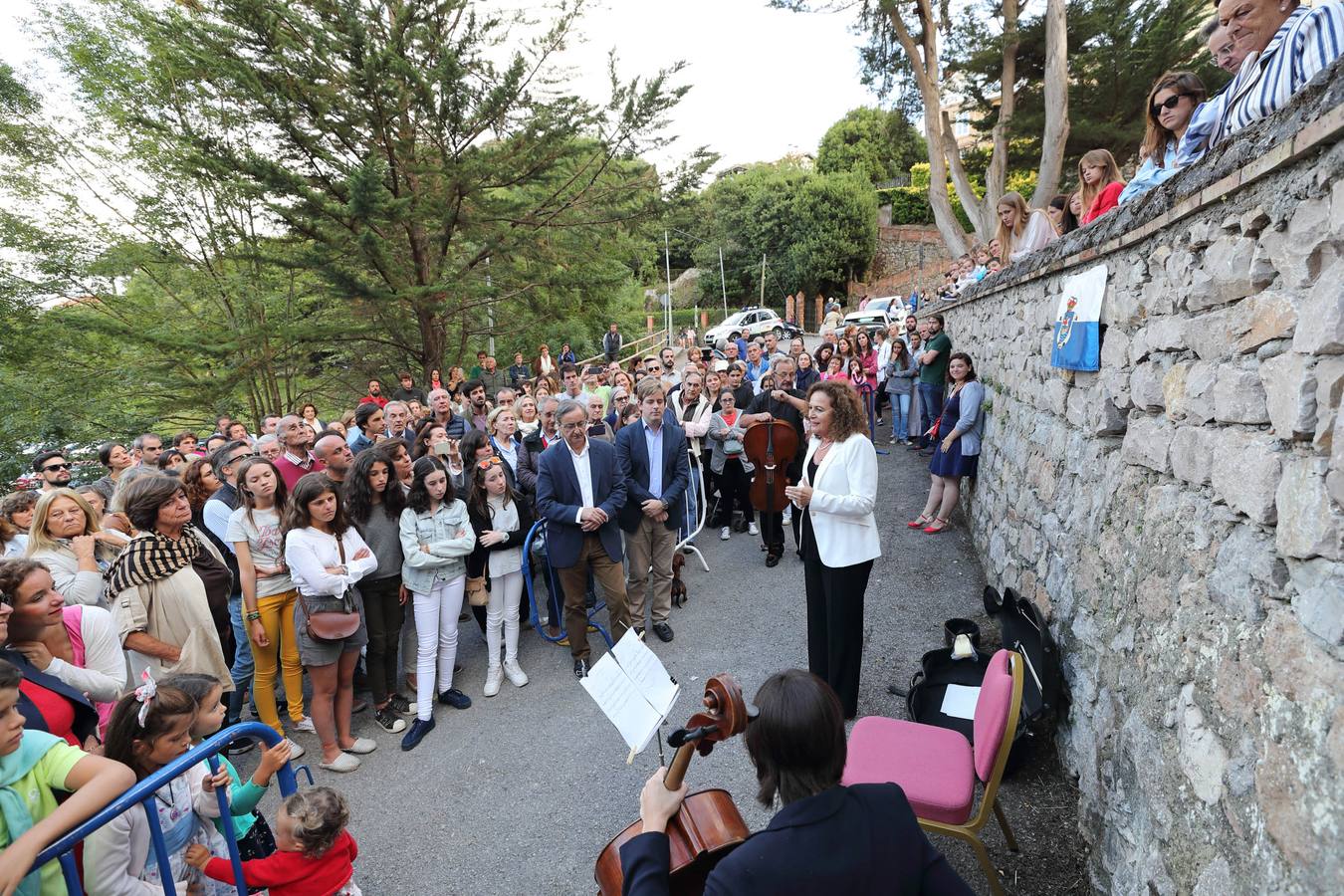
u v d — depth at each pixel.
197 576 3.37
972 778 2.50
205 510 4.50
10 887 1.64
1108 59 15.85
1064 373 3.56
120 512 4.24
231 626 4.29
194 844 2.35
